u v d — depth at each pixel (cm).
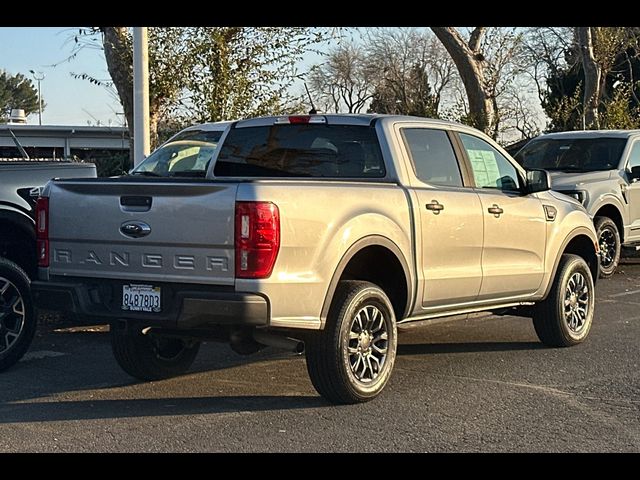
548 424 616
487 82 1927
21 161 845
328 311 627
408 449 562
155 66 1255
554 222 850
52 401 673
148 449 560
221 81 1258
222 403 668
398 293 696
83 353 845
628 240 1407
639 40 2944
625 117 2305
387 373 675
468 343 900
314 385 646
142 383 731
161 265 609
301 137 727
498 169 812
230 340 623
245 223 579
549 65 3812
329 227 616
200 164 789
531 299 832
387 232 661
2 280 755
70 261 653
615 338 916
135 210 619
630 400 679
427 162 734
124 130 2794
